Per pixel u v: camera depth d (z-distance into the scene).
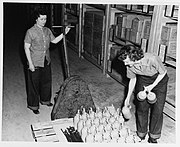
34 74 2.62
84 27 4.80
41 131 2.23
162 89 2.03
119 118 2.26
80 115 2.33
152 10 2.89
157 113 2.10
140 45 3.06
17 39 6.88
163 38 2.66
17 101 3.09
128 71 2.11
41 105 2.96
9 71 4.30
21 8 8.56
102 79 3.96
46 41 2.55
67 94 2.42
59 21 5.63
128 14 3.52
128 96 2.24
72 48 5.59
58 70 4.38
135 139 2.04
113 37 3.78
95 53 4.41
